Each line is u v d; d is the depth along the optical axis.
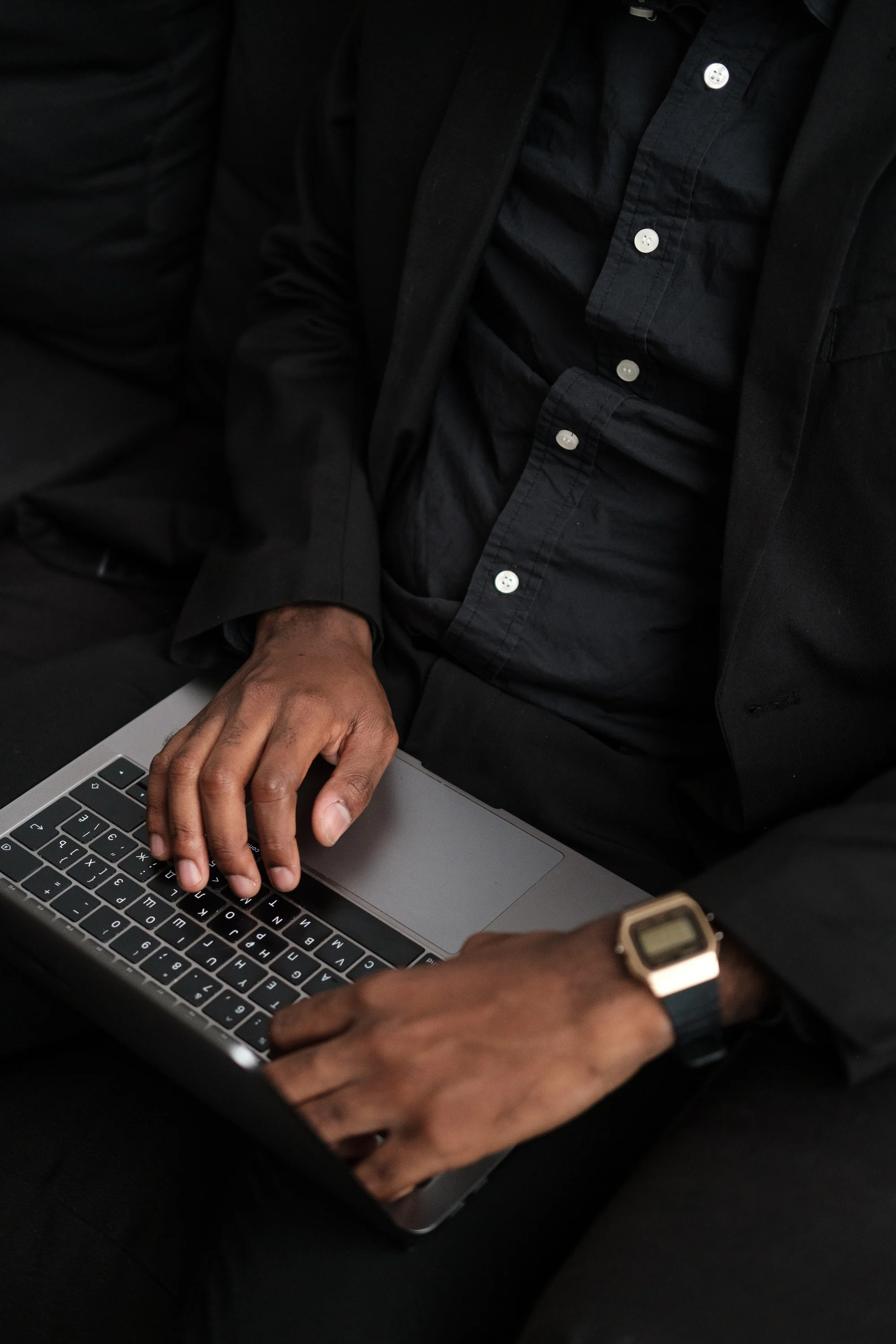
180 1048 0.66
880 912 0.64
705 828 0.93
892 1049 0.62
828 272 0.79
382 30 1.04
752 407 0.84
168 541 1.27
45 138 1.28
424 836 0.89
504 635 1.00
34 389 1.41
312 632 1.01
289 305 1.21
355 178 1.10
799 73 0.84
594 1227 0.65
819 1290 0.58
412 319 1.02
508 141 0.96
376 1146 0.68
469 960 0.70
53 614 1.27
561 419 0.94
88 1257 0.81
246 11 1.24
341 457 1.10
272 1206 0.73
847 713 0.88
